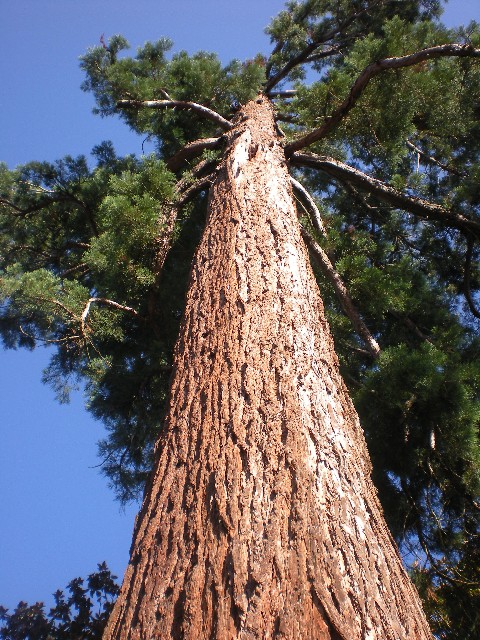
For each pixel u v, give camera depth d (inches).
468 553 244.2
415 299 270.8
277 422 109.9
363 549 94.3
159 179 282.2
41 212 365.7
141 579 92.1
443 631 251.4
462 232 289.6
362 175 286.4
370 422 234.8
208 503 97.2
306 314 145.3
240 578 84.5
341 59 451.2
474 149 326.3
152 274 273.9
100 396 297.0
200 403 120.0
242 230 174.2
